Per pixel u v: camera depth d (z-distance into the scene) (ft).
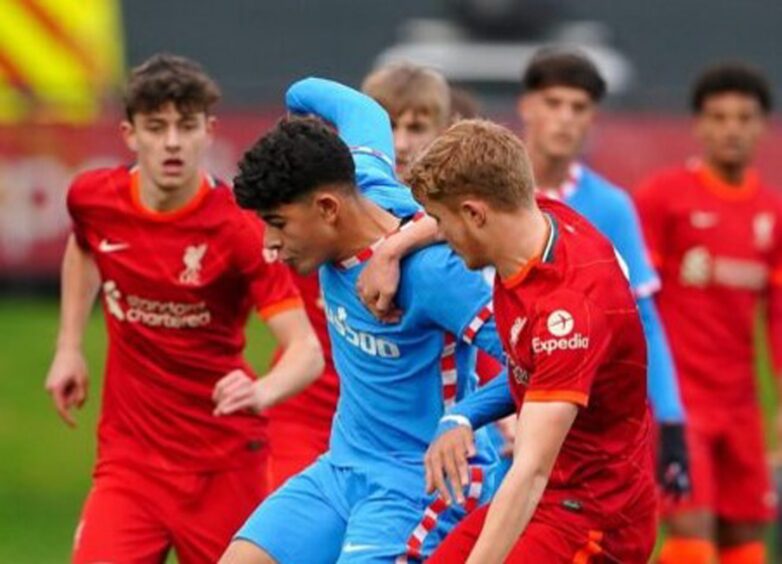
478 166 84.58
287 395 104.53
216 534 110.32
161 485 109.60
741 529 142.72
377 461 93.66
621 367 86.53
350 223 91.76
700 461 138.62
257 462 111.34
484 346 90.12
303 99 103.55
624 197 127.54
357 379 93.81
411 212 94.22
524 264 85.35
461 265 89.71
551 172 126.72
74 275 112.68
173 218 107.96
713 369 140.77
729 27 272.31
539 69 126.00
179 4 270.67
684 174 142.92
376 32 272.10
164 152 106.73
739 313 141.49
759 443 142.00
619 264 87.04
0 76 242.99
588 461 87.61
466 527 89.04
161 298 108.78
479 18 260.62
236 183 91.09
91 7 247.29
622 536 88.53
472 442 89.61
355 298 92.53
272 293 107.55
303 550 94.17
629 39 269.64
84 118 239.50
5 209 233.76
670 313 141.90
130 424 110.01
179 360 109.29
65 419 112.27
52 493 190.70
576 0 269.44
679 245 141.90
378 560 91.97
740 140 141.38
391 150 100.01
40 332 231.91
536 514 87.86
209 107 108.58
